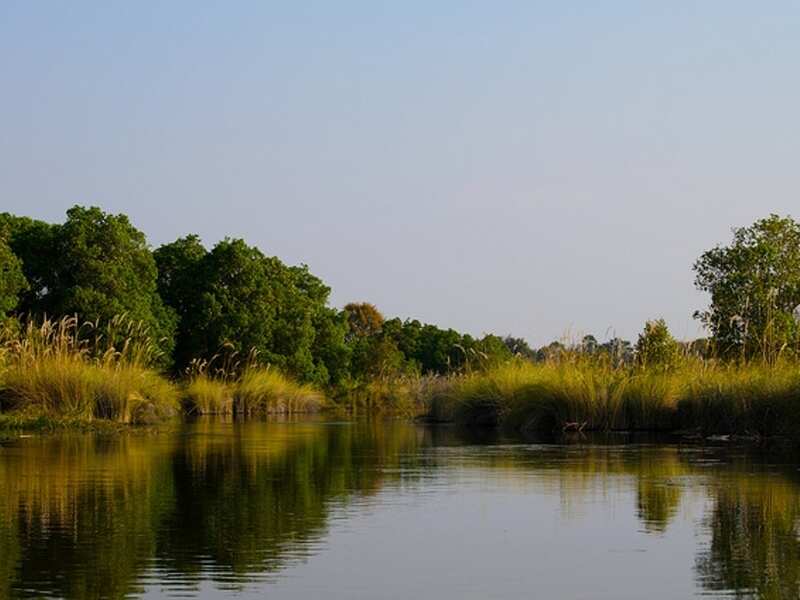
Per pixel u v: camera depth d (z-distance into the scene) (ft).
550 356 106.42
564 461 60.80
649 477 51.78
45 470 55.21
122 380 102.47
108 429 91.35
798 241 109.40
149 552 32.09
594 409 94.02
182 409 139.33
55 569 29.60
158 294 169.48
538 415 97.09
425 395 152.46
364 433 92.07
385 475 53.06
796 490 46.47
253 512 40.14
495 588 27.68
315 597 26.61
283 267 189.16
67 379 98.63
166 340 162.71
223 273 175.94
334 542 33.88
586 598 26.58
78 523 37.37
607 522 37.91
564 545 33.53
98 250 151.02
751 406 82.07
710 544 33.63
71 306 146.51
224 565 30.27
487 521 38.09
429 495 45.19
